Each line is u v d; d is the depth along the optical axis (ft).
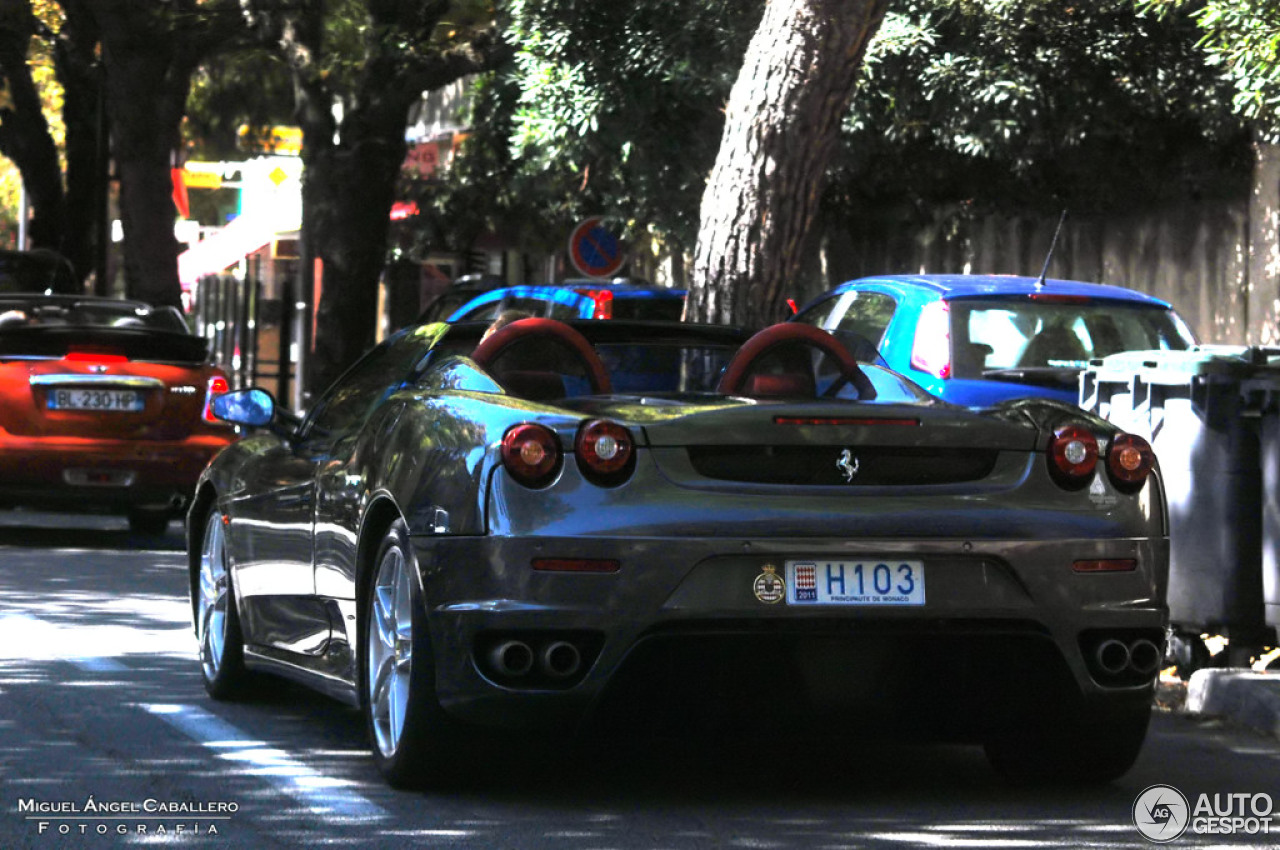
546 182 208.54
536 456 45.19
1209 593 71.87
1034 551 46.34
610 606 44.57
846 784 51.62
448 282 285.64
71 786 50.26
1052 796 50.49
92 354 118.42
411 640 47.21
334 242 205.67
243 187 285.64
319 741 57.47
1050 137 162.40
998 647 46.42
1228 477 71.46
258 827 45.44
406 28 200.85
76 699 64.59
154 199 206.90
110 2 201.46
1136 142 164.25
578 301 136.56
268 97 288.92
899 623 45.44
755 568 44.93
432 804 48.03
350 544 52.37
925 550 45.70
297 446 61.77
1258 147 156.35
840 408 47.06
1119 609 47.24
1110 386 77.15
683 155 179.63
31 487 116.78
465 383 51.34
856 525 45.42
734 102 101.81
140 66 203.31
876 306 103.24
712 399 50.42
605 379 53.42
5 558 111.55
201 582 68.69
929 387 95.91
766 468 45.93
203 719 61.26
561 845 43.70
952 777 52.90
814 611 45.01
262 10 208.44
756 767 53.88
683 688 45.32
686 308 103.81
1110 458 48.19
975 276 103.19
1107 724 49.78
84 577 102.22
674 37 167.94
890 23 158.30
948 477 47.01
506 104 208.54
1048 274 181.57
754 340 54.13
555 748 55.67
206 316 365.20
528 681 45.09
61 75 256.73
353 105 205.57
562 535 44.70
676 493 45.14
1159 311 100.37
